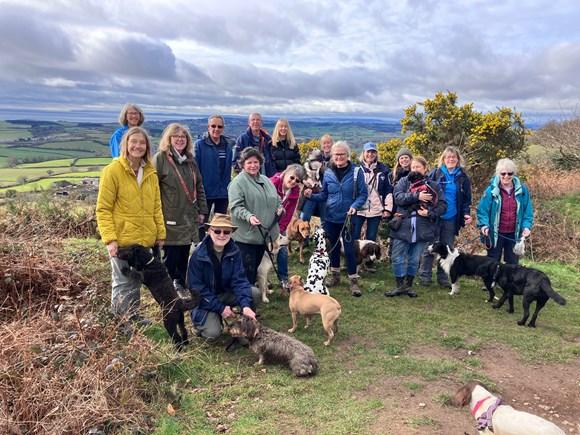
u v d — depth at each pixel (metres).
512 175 6.78
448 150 7.29
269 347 4.67
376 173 7.79
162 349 4.65
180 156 5.60
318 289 6.18
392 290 7.27
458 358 5.07
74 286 5.69
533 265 9.30
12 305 5.21
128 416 3.73
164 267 4.91
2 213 8.59
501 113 13.18
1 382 3.75
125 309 4.98
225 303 5.49
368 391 4.30
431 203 6.77
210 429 3.71
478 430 3.37
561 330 5.96
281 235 6.80
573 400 4.29
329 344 5.33
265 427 3.69
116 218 4.88
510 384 4.55
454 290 7.24
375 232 8.05
